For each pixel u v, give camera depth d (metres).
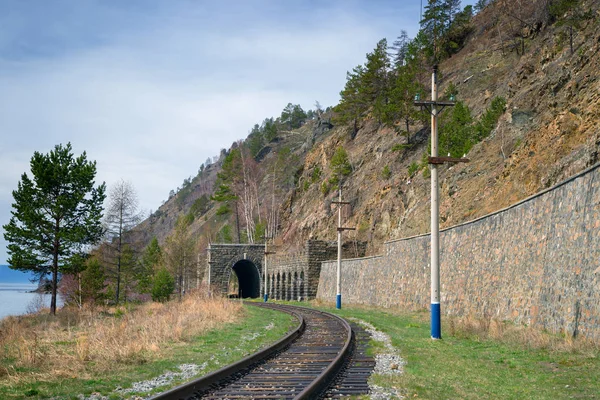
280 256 73.31
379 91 97.75
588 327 15.69
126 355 14.88
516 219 22.94
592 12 45.69
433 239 20.45
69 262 40.22
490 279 24.84
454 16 99.56
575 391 10.54
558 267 18.38
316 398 9.92
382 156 78.25
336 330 24.09
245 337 21.48
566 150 30.41
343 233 72.56
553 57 45.62
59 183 39.97
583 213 17.11
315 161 104.62
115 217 58.41
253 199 116.12
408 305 37.47
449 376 12.34
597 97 30.11
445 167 53.09
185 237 95.88
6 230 38.94
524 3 83.38
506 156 41.66
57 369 13.20
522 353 15.57
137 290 72.81
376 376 12.05
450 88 74.12
